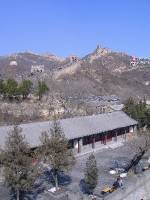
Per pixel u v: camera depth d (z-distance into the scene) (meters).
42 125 76.31
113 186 56.53
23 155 48.59
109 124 91.31
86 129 83.44
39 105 111.31
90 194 54.22
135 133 99.56
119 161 74.88
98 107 127.50
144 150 75.62
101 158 77.50
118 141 93.25
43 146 56.06
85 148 82.88
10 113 97.38
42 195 53.84
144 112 104.38
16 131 50.06
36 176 50.19
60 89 168.00
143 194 58.84
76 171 67.25
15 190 50.03
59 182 60.50
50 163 54.41
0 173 56.41
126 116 101.25
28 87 118.94
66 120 83.75
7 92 113.69
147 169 66.19
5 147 52.09
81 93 170.50
